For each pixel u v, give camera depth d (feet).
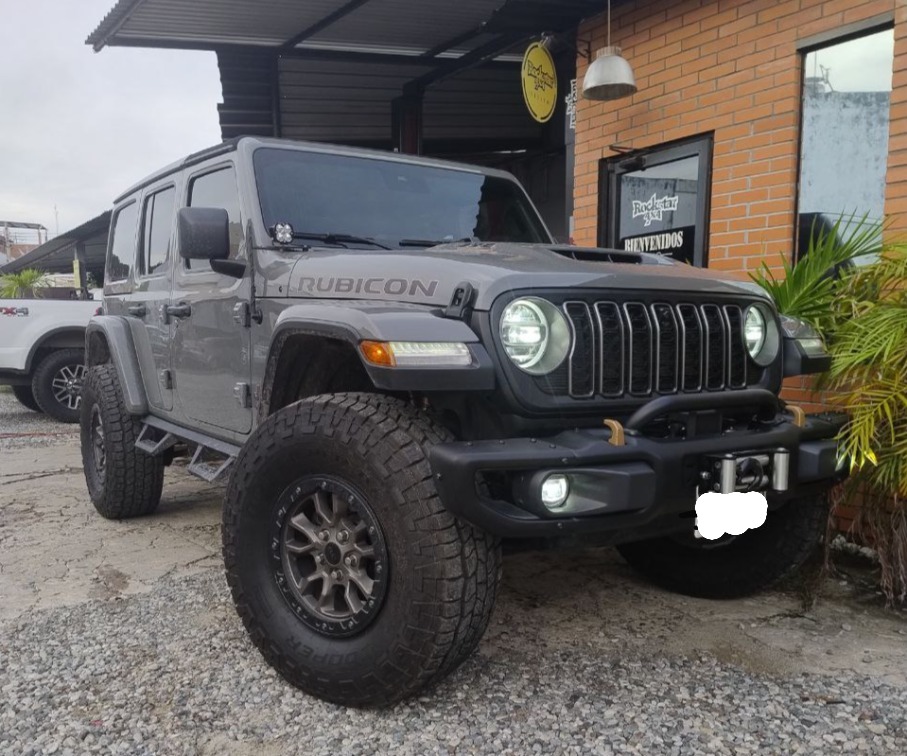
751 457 8.55
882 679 9.21
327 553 8.58
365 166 12.17
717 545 11.14
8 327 30.81
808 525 10.70
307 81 29.32
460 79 30.07
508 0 17.99
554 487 7.50
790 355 10.25
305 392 10.14
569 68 23.56
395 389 7.43
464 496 7.29
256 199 11.06
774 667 9.52
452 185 12.74
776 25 14.75
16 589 12.12
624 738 7.95
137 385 14.94
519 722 8.22
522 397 7.93
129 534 15.12
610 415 8.53
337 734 8.00
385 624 7.96
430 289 8.35
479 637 8.08
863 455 9.60
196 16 23.30
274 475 8.88
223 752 7.70
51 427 30.58
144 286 14.90
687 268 10.41
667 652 9.91
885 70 13.43
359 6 22.71
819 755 7.66
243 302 10.96
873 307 10.82
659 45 17.25
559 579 12.62
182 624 10.74
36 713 8.41
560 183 34.53
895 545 11.28
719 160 16.06
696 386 9.14
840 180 14.19
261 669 9.42
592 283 8.43
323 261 9.86
